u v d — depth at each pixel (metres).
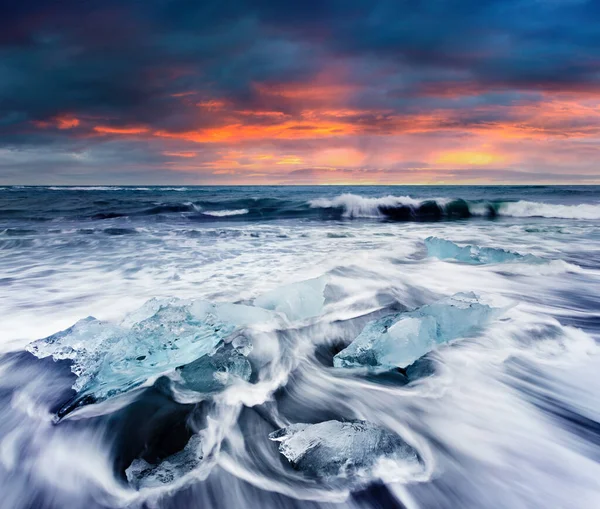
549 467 1.79
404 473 1.73
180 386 2.46
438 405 2.32
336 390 2.54
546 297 4.39
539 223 12.31
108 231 10.58
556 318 3.68
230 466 1.82
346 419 2.22
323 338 3.38
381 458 1.77
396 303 4.26
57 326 3.52
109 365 2.52
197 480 1.73
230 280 5.13
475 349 2.96
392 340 2.83
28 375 2.66
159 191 32.91
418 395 2.43
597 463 1.81
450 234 9.88
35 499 1.65
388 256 6.82
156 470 1.78
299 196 23.98
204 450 1.93
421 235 9.76
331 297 4.40
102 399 2.32
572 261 6.37
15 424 2.16
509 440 1.99
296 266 5.97
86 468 1.84
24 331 3.39
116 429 2.10
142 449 1.97
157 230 10.83
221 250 7.57
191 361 2.72
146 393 2.40
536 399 2.34
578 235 9.48
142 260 6.60
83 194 27.14
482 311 3.33
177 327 2.94
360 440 1.84
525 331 3.26
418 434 2.06
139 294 4.52
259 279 5.17
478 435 2.04
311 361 2.99
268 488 1.69
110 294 4.53
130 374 2.49
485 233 10.03
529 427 2.09
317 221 13.77
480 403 2.32
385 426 2.14
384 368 2.76
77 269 5.93
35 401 2.38
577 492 1.64
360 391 2.52
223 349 2.95
